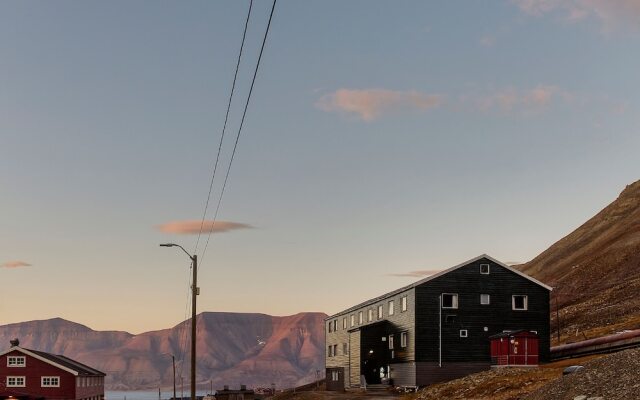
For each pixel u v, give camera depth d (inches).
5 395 4057.6
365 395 2672.2
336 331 3865.7
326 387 3833.7
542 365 2608.3
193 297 1643.7
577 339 3937.0
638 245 6624.0
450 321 2822.3
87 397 4478.3
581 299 5954.7
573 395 1274.6
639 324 3806.6
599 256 7017.7
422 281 2832.2
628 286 5472.4
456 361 2795.3
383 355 3134.8
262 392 5575.8
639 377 1216.2
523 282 2891.2
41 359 4116.6
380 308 3235.7
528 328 2856.8
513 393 1927.9
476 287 2861.7
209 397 4384.8
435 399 2186.3
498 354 2672.2
